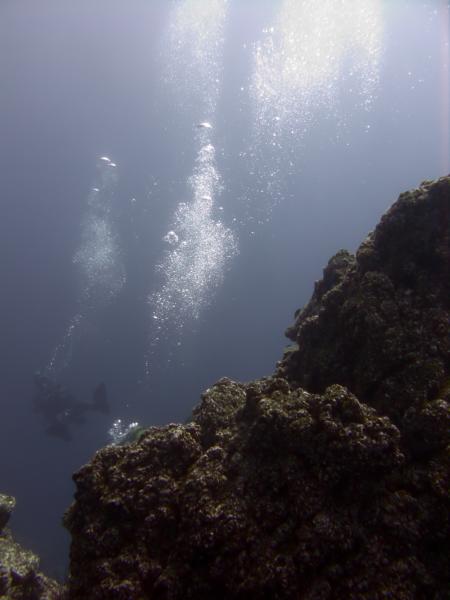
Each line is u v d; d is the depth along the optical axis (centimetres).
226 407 214
